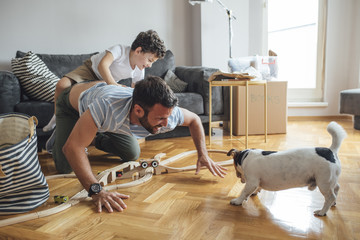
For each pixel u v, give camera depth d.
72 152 1.20
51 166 1.99
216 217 1.17
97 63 1.90
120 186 1.49
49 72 2.72
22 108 2.30
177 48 3.81
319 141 2.57
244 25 3.70
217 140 2.71
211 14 3.59
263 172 1.21
